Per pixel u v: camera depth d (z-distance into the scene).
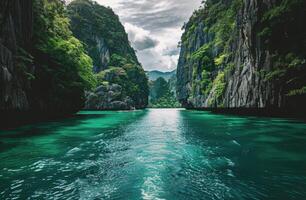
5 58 24.58
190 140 19.00
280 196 8.01
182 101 124.56
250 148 15.68
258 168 11.14
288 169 10.96
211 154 14.01
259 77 41.06
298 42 34.03
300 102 34.53
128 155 13.81
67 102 45.41
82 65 51.66
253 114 48.41
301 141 18.12
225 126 29.08
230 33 75.00
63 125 30.72
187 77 110.12
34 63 35.19
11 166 11.45
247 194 8.20
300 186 8.88
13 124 29.38
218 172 10.58
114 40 138.25
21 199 7.78
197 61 91.06
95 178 9.77
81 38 122.25
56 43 41.38
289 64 33.09
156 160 12.64
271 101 38.25
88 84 53.19
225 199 7.81
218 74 73.75
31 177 9.86
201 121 37.50
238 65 52.38
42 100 36.78
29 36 34.09
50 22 44.41
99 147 16.12
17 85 27.25
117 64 128.25
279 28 35.22
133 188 8.72
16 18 30.33
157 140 19.03
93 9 137.00
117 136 21.38
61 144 17.20
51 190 8.52
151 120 41.62
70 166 11.48
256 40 41.50
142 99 129.62
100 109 97.88
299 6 32.03
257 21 40.56
